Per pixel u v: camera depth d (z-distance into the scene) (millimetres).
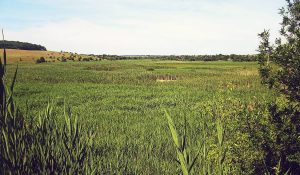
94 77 52938
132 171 6156
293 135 4395
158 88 32844
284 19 4676
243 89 28062
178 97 24125
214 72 65875
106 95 26047
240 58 163000
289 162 4469
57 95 25469
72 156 3148
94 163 3941
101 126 11984
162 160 7410
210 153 4176
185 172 2219
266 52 4766
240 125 4691
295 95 4582
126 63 129750
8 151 2736
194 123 11773
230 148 4516
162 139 9742
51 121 3299
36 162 2875
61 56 155875
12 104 2863
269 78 4703
